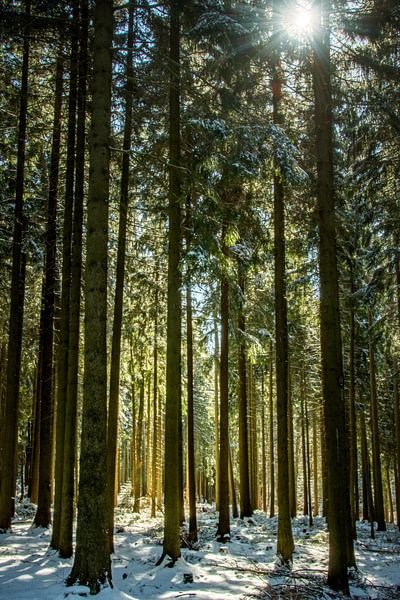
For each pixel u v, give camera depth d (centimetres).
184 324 2034
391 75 963
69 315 1089
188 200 1243
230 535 1442
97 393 684
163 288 1580
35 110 1371
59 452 1037
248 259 1355
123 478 4378
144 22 1064
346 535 839
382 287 1338
